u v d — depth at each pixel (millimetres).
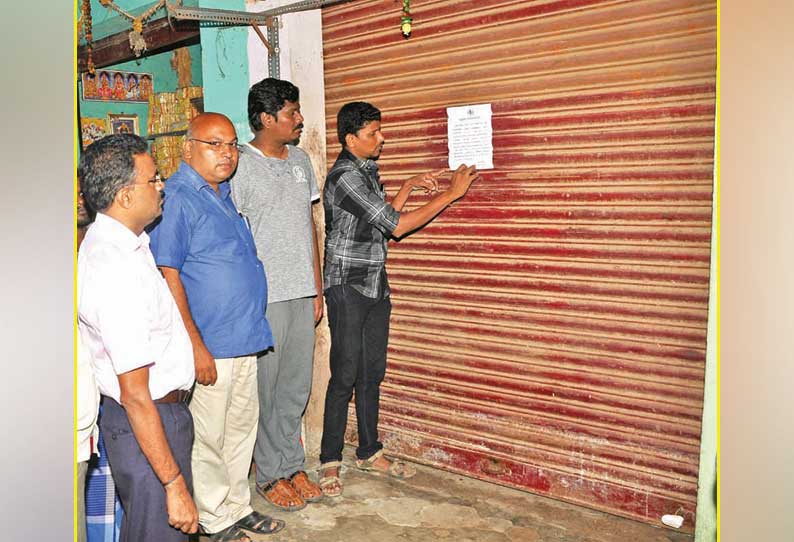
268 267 3164
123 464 2111
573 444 3203
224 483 2967
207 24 4051
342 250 3293
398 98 3504
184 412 2248
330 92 3734
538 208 3150
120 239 2025
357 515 3238
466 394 3504
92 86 6805
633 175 2885
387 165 3609
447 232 3453
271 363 3229
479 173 3299
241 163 3082
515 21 3090
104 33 5219
